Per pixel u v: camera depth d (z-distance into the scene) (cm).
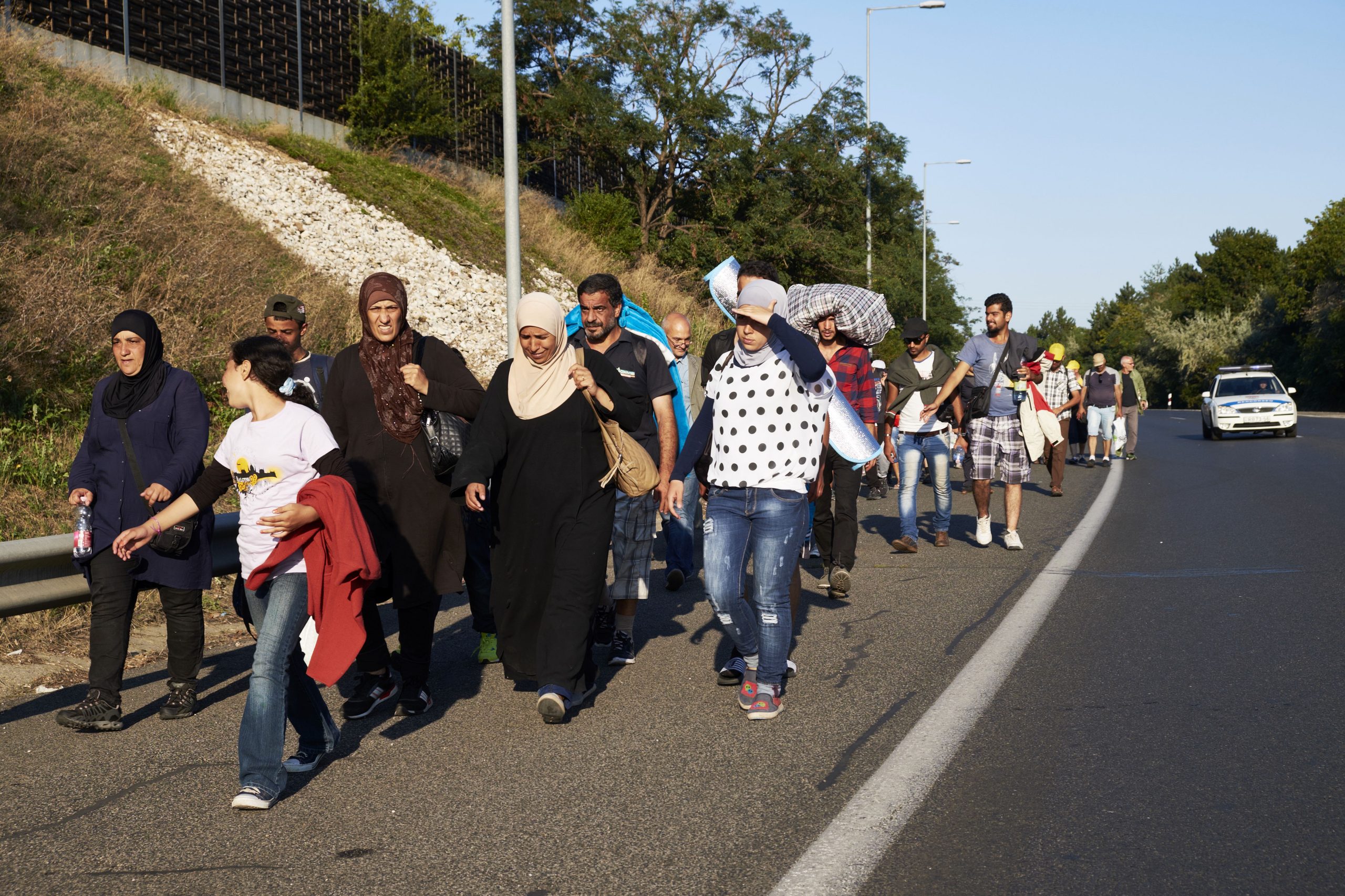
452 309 1797
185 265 1237
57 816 374
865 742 430
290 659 400
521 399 484
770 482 471
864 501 1323
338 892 309
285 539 391
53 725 482
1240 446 2209
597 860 326
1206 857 317
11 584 491
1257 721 439
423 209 2144
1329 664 518
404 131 2423
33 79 1512
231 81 2114
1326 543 879
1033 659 546
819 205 3312
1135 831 336
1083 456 1839
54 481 801
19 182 1205
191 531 484
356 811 374
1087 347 14200
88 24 1797
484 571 577
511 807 373
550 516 482
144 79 1889
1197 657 540
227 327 1197
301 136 2188
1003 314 899
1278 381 2552
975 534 1018
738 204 3145
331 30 2400
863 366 722
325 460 408
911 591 738
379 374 493
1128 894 294
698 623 677
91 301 1033
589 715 484
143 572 484
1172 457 1959
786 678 532
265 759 380
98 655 475
